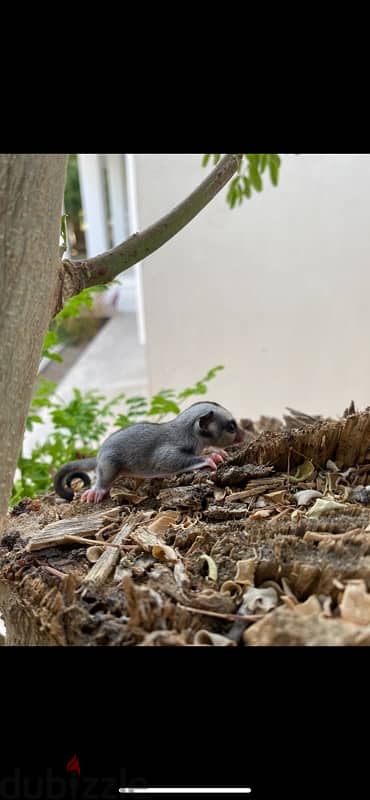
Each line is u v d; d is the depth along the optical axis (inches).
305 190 125.0
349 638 38.9
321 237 127.4
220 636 42.5
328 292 130.7
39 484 96.3
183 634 43.4
